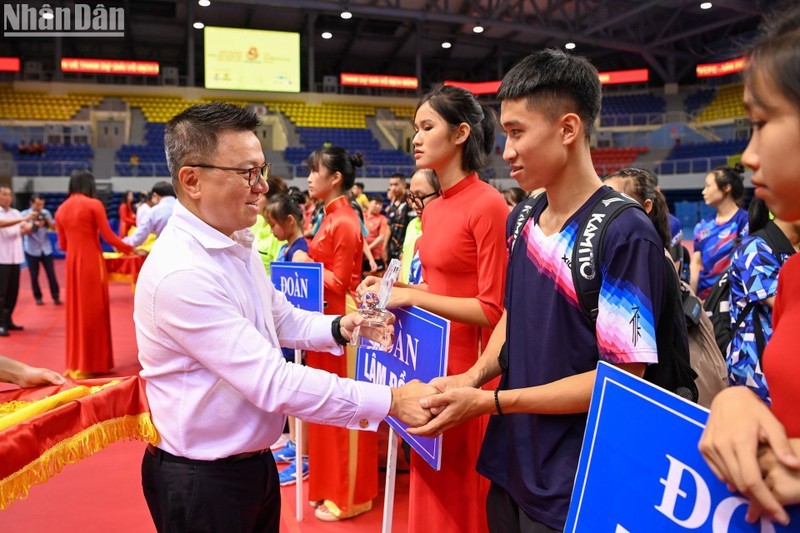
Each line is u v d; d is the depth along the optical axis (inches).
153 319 45.9
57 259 529.7
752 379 67.7
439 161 63.7
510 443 46.9
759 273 66.2
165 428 47.9
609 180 73.4
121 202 562.9
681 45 807.1
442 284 65.2
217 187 46.7
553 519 42.5
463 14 623.2
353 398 46.1
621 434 29.5
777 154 23.4
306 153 687.1
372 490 98.3
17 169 563.8
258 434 48.1
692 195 674.8
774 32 24.0
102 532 92.4
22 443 43.3
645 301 38.6
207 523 47.2
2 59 652.7
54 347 211.5
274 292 59.6
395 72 949.2
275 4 565.6
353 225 98.0
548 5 607.2
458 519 62.9
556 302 43.1
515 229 48.6
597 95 43.7
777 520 21.5
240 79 697.6
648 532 27.4
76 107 687.1
